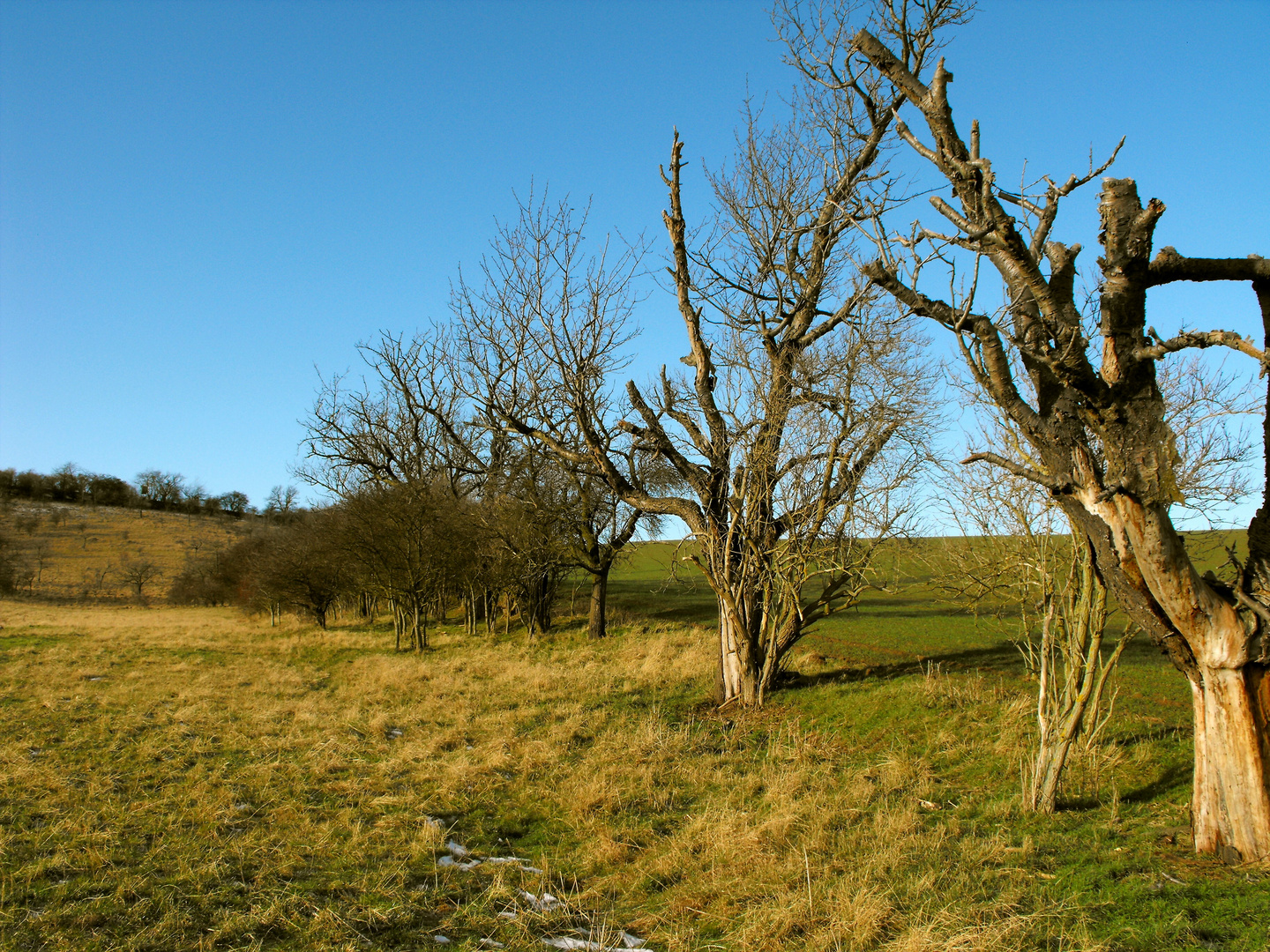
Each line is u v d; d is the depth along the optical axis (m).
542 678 17.27
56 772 10.03
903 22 10.38
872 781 9.41
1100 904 5.51
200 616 46.22
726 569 13.60
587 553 24.27
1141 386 5.90
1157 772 7.99
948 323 6.71
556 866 7.70
